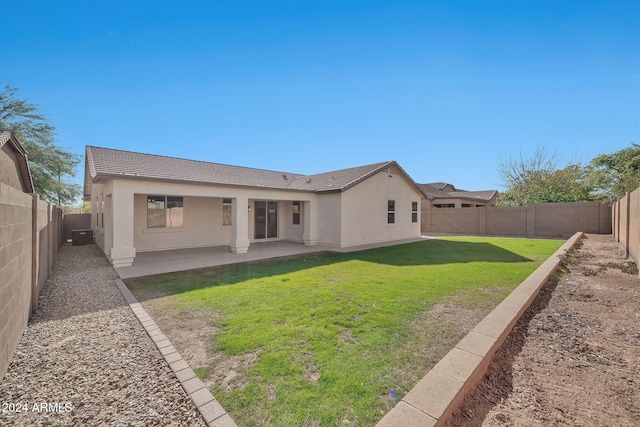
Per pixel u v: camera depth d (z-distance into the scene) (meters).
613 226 15.60
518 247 13.17
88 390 2.74
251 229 14.79
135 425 2.26
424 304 5.12
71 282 6.98
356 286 6.38
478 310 4.80
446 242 15.57
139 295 5.88
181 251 11.90
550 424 2.17
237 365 3.16
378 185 15.45
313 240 14.11
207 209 13.45
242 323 4.34
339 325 4.23
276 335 3.89
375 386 2.71
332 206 13.64
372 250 12.42
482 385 2.68
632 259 9.01
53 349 3.60
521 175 29.36
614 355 3.26
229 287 6.41
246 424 2.23
